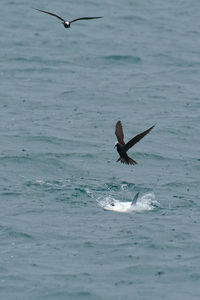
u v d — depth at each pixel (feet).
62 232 106.01
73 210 115.14
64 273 92.84
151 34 241.96
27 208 114.73
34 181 127.24
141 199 120.78
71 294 87.66
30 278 91.25
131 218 112.37
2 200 117.60
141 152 143.74
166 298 87.04
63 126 157.28
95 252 99.50
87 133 153.69
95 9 272.92
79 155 140.97
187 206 118.11
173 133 155.22
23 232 105.40
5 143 145.18
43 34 235.20
